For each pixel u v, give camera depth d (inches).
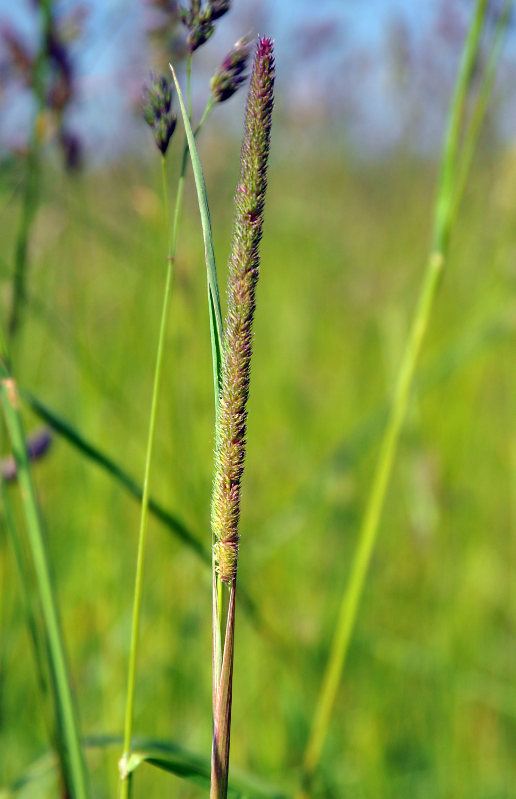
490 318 46.1
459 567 40.7
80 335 34.4
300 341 55.9
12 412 17.7
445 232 21.3
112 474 18.5
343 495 38.9
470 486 45.2
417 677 36.0
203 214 15.3
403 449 42.3
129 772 16.4
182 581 32.5
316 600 39.2
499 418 49.9
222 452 14.9
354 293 58.6
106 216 37.8
